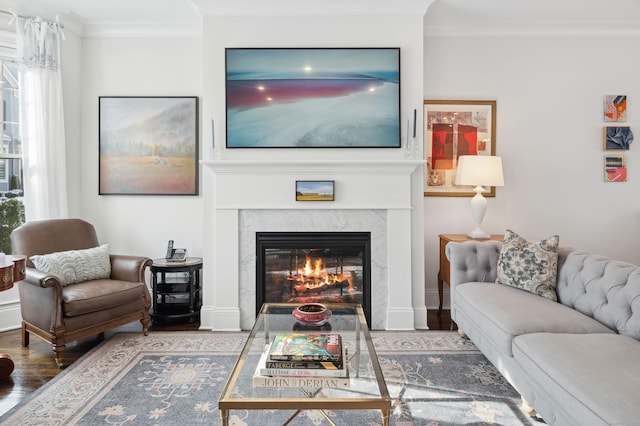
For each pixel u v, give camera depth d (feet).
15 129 11.50
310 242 11.08
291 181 10.98
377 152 11.14
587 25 12.48
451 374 8.21
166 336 10.46
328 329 7.22
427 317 12.09
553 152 12.83
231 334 10.66
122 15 11.92
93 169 12.74
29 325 9.50
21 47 10.97
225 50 10.96
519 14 11.89
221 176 10.96
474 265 9.95
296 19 11.00
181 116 12.63
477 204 11.67
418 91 11.07
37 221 10.41
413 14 10.96
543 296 8.49
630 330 6.56
